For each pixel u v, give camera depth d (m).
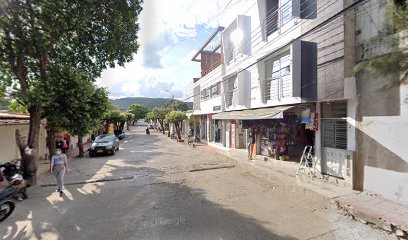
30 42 7.98
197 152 17.62
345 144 7.73
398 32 3.84
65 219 5.62
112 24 9.17
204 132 25.61
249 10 13.04
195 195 7.23
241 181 8.86
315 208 6.08
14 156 12.49
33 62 9.88
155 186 8.41
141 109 94.00
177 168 11.55
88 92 10.89
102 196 7.40
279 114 9.19
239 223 5.18
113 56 10.43
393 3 3.62
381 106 6.42
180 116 26.91
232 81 16.25
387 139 6.27
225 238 4.52
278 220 5.33
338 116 8.03
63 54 10.60
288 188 7.81
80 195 7.55
